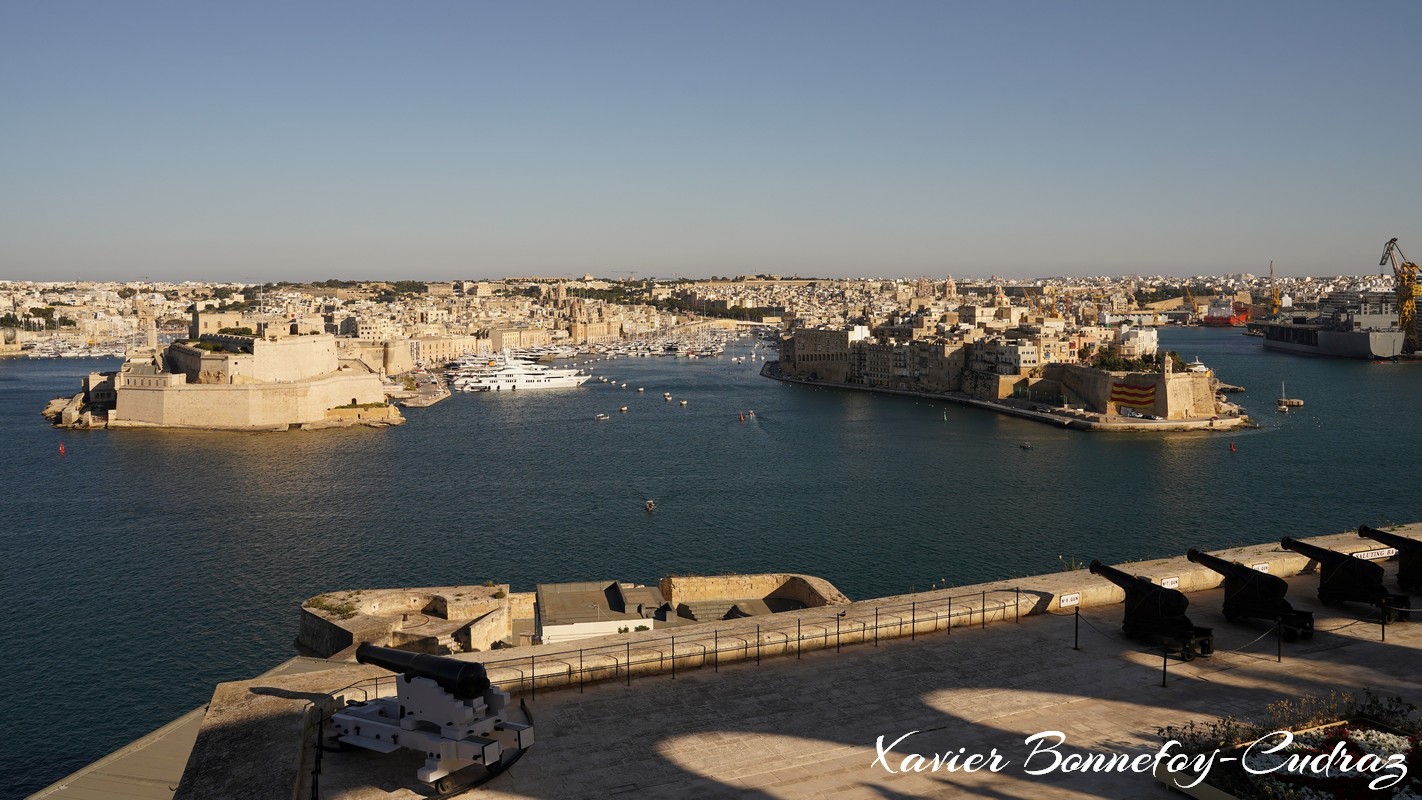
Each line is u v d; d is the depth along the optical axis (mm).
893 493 167875
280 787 27188
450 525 146875
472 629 69375
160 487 177375
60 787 50594
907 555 127250
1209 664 38938
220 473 192000
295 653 93562
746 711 34531
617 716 34062
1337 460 196500
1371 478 177000
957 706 35000
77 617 105375
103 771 52344
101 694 85250
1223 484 173125
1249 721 33469
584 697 35719
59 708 82500
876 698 35719
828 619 42656
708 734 32688
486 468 198000
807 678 37562
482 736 29719
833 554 127938
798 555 127625
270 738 30484
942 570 120250
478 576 119438
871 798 28484
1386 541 48312
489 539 138000
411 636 70312
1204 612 45188
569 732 32719
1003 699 35625
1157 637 40562
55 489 175125
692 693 36125
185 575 120875
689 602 76000
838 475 185875
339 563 125875
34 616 105750
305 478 186875
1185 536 136625
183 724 58156
